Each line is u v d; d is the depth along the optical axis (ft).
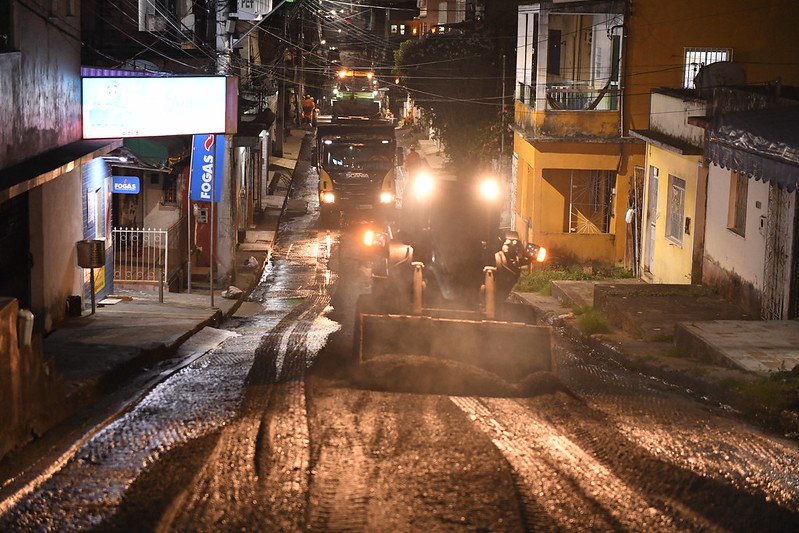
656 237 73.92
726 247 58.90
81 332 48.93
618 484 22.52
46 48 48.26
